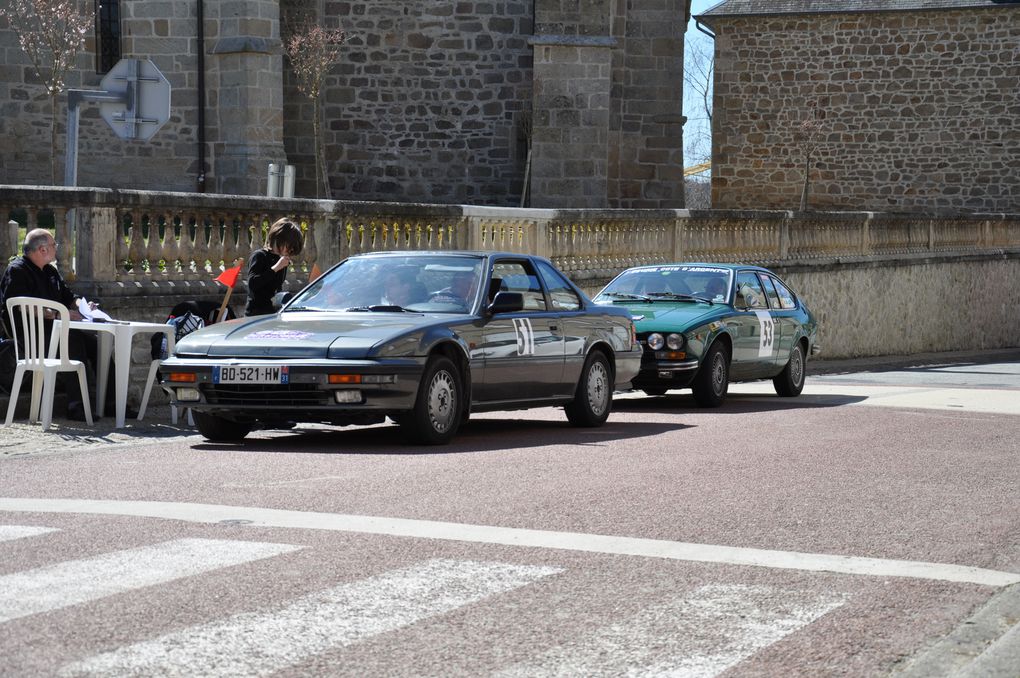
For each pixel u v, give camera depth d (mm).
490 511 8750
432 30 36188
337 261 19094
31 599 6273
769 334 19281
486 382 13031
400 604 6320
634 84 38406
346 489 9523
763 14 50094
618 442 12938
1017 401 19391
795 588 6848
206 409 12008
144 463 10914
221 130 32219
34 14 31922
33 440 12508
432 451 11883
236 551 7359
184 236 16812
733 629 6027
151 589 6500
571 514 8734
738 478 10570
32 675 5148
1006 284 45406
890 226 37906
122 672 5207
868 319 36406
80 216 15508
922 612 6402
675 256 27594
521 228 22984
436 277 13469
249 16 31797
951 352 41062
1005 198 49000
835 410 17438
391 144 36438
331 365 11609
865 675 5375
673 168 38625
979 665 5371
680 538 8062
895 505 9484
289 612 6129
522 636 5844
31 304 13203
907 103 49656
